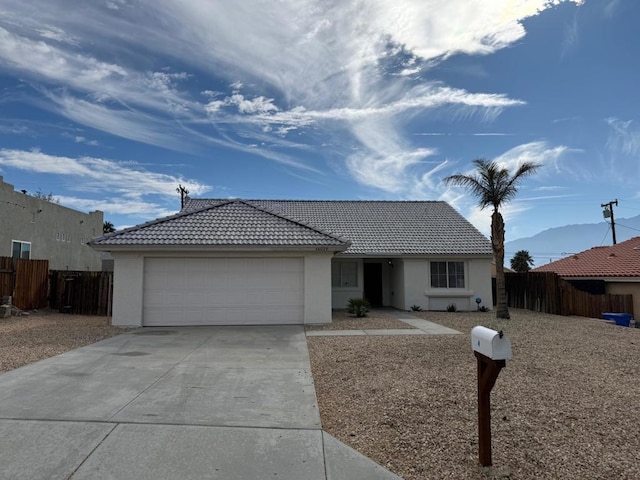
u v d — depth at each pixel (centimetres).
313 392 635
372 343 1016
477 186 1619
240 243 1330
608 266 2347
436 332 1216
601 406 555
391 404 567
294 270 1389
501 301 1603
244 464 416
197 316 1347
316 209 2373
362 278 2034
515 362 787
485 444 408
